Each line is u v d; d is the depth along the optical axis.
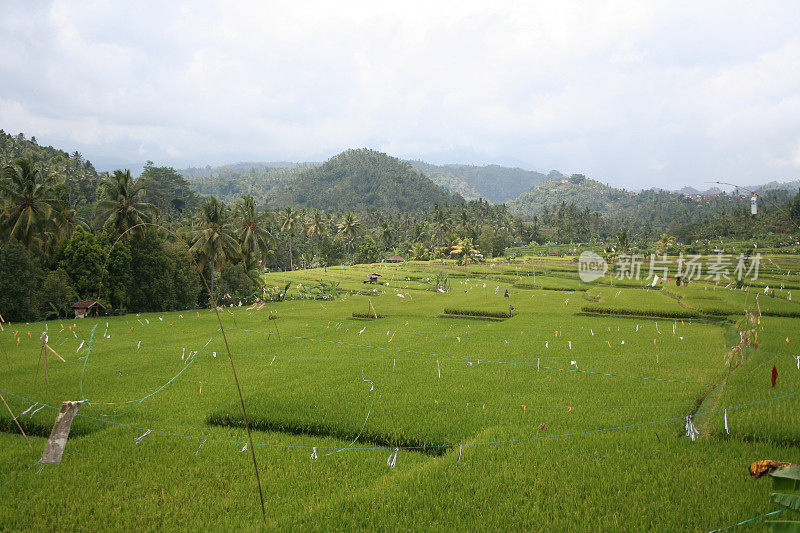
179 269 59.53
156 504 11.99
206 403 20.03
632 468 12.97
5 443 16.16
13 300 45.41
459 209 198.50
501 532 10.30
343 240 145.38
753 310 39.19
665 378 21.88
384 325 41.44
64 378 24.02
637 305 45.91
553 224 196.88
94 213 75.81
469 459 13.80
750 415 16.12
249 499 12.14
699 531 9.92
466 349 29.84
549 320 41.53
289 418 17.47
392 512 11.23
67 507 11.98
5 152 103.12
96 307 52.00
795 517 10.23
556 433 15.62
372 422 17.00
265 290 68.19
